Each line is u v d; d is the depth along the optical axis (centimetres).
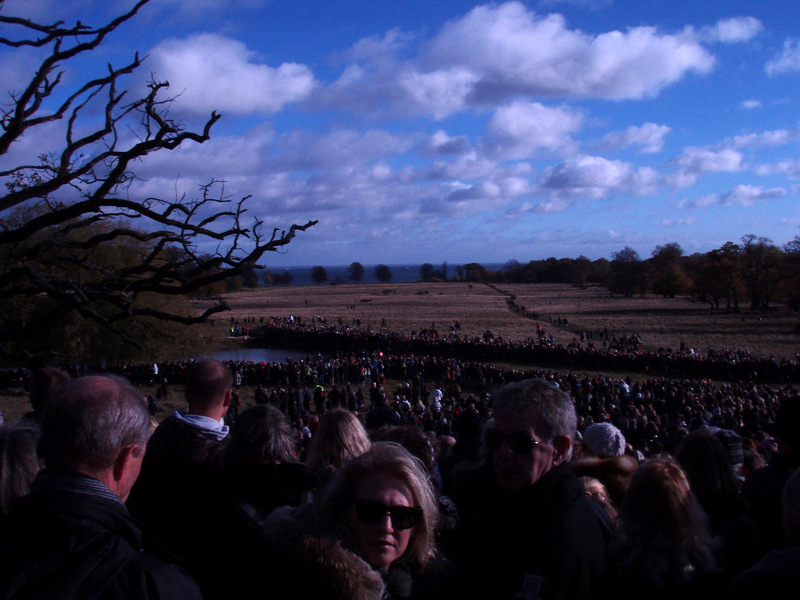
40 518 202
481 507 317
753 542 353
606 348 5109
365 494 262
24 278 663
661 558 303
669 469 321
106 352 3375
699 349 5662
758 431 1382
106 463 220
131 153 614
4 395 3008
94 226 2486
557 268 18175
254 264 630
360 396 3241
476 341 5019
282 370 3831
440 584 288
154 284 639
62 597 183
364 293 13362
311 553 234
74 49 586
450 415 2075
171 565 216
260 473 325
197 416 372
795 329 6844
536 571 270
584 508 293
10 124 571
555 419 296
